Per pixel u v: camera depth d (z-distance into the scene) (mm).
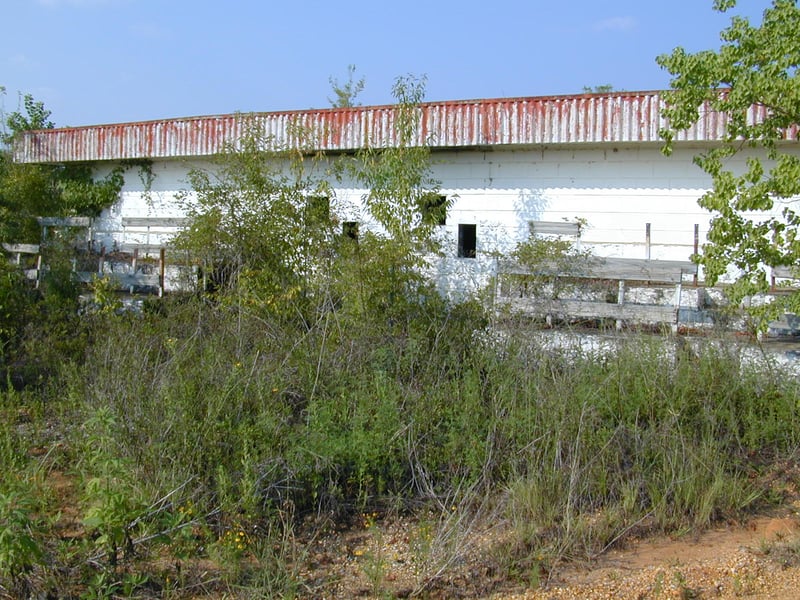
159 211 16859
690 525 6121
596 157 13047
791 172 7621
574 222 13125
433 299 9789
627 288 10445
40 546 4758
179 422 6113
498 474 6527
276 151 12086
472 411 6945
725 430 7531
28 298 10938
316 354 8016
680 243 12578
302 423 6883
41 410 7691
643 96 12117
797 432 7441
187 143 15570
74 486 6156
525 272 10352
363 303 9555
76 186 17672
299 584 4988
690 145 12430
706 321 9617
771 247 8000
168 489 5480
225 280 11125
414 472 6383
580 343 8352
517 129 12898
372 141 13586
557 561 5418
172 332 8859
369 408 6754
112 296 10789
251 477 5730
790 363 8797
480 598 4980
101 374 7184
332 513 5973
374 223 13789
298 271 10695
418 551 5359
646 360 7973
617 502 6320
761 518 6332
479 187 13797
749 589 5121
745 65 7902
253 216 10961
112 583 4770
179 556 4984
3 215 15125
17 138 17844
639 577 5273
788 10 7566
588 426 6695
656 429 7062
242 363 7469
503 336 8586
